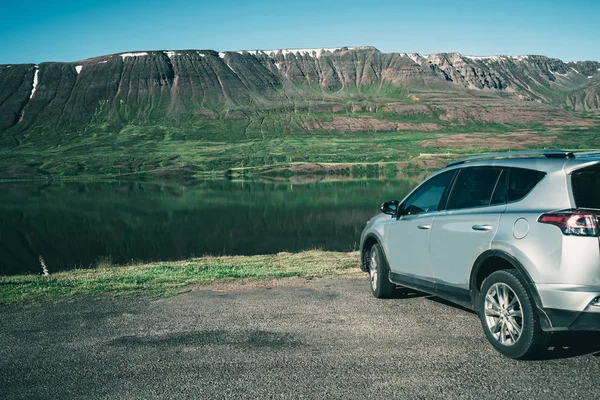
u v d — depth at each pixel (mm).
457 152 172750
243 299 7176
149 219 56375
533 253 4262
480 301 4844
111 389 4113
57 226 51500
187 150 198125
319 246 34094
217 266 12648
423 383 4059
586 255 4000
